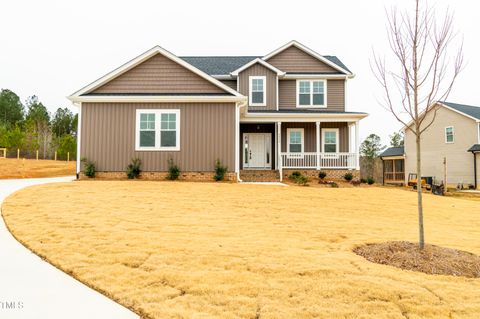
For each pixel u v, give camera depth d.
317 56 21.03
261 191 11.56
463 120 25.84
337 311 3.14
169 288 3.68
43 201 8.61
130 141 14.07
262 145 19.89
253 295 3.50
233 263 4.50
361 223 7.78
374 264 4.68
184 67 14.90
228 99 14.08
